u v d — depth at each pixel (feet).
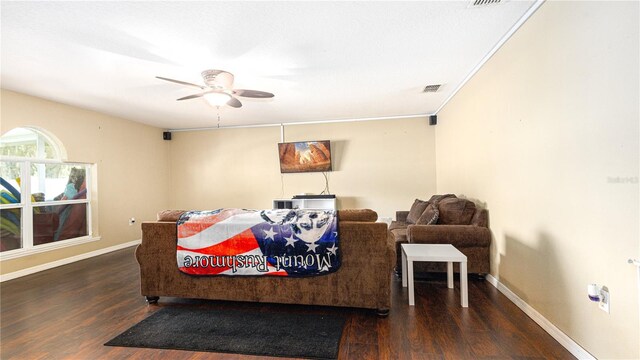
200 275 8.15
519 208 7.73
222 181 19.84
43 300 8.81
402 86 12.12
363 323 7.14
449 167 14.43
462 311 7.68
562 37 5.89
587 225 5.35
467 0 6.48
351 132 18.22
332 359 5.70
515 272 8.03
